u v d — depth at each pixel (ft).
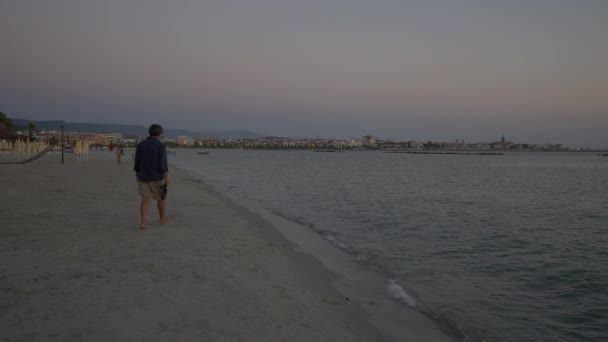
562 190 87.66
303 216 45.88
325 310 16.89
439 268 25.59
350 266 25.09
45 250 22.49
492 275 24.45
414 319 17.22
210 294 16.84
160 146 29.35
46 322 13.23
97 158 207.82
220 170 163.53
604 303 19.95
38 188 55.93
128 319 13.78
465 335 15.92
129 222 32.30
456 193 76.89
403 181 109.60
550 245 32.73
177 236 27.96
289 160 360.89
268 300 16.94
